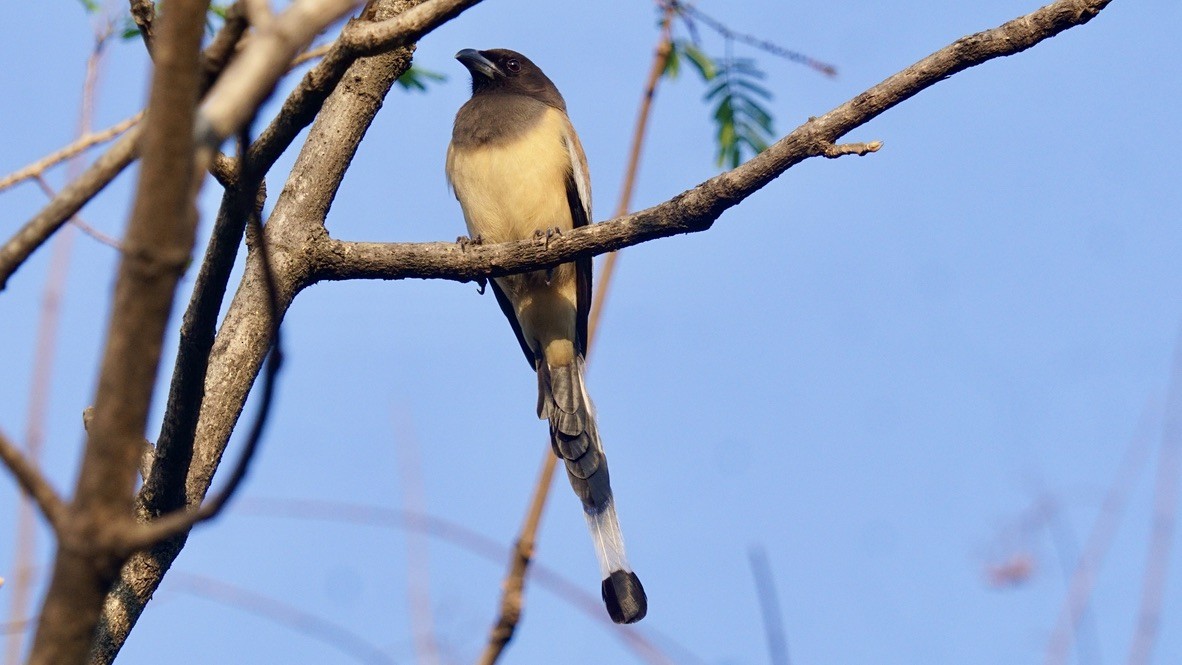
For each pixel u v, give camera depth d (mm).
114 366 3312
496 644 5789
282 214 8344
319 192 8414
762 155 7996
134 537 3385
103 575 3379
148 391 3348
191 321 6848
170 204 3275
